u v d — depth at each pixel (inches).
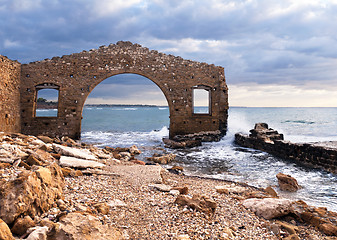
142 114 3100.4
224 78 835.4
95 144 688.4
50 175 172.7
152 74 770.8
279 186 329.4
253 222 181.9
